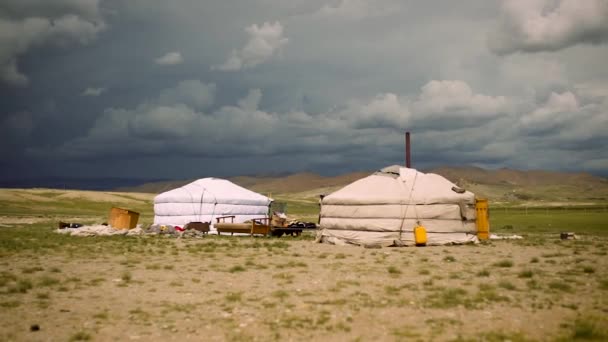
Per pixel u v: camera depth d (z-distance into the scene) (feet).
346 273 61.72
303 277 58.80
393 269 62.44
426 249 93.76
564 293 48.49
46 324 37.58
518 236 123.54
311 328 36.50
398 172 111.04
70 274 61.31
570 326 36.40
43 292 49.60
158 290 50.90
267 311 41.63
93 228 130.00
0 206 409.49
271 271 63.72
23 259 76.43
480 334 34.60
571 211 413.59
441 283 54.34
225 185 155.02
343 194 108.47
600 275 59.16
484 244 103.35
